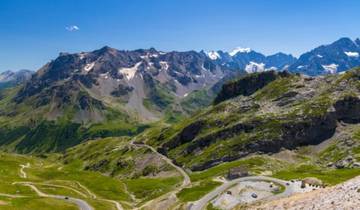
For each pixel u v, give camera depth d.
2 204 165.50
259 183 184.75
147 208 194.88
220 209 152.25
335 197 54.97
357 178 58.91
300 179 192.12
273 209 65.25
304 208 57.56
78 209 183.88
